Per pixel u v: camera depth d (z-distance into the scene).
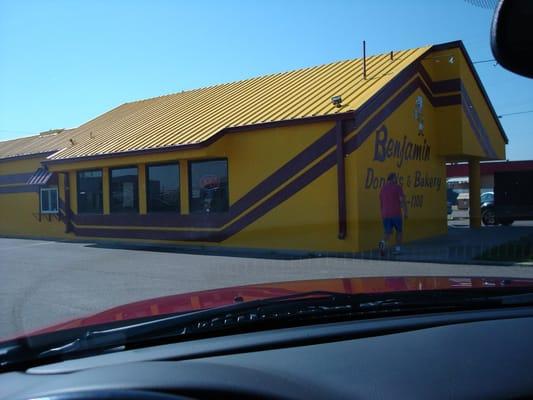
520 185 28.64
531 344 3.01
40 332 3.04
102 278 12.38
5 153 30.22
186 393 2.14
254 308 3.26
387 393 2.43
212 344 2.90
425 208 20.97
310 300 3.47
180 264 14.86
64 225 25.59
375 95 17.38
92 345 2.73
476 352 2.89
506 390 2.49
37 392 2.07
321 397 2.35
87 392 2.02
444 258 15.15
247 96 21.98
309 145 17.31
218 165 19.52
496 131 26.19
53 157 24.61
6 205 29.66
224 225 19.27
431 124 21.59
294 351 2.88
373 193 17.27
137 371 2.33
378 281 4.40
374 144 17.38
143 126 23.78
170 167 20.81
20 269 14.15
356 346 2.96
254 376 2.44
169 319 3.04
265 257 16.20
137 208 22.00
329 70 21.53
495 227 26.86
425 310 3.55
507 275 12.12
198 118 21.58
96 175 23.70
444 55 21.58
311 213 17.28
